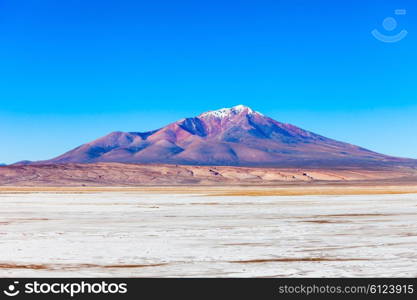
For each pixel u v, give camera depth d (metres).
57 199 73.94
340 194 86.44
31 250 23.56
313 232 30.19
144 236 28.83
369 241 26.03
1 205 58.88
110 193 100.88
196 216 42.22
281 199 69.69
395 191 100.62
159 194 92.81
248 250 23.39
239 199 70.62
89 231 31.50
